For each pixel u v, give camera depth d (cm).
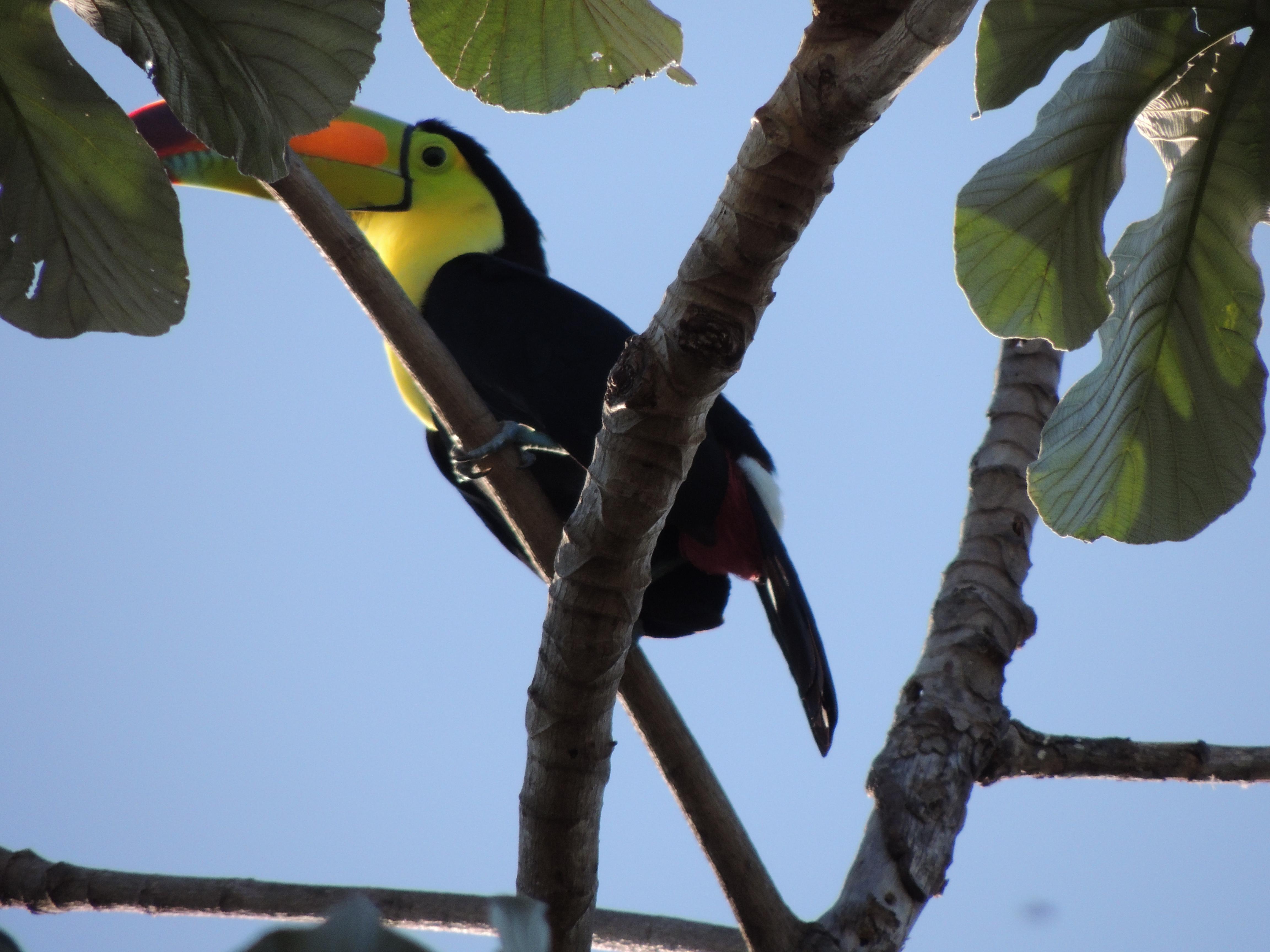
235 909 780
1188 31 643
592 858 648
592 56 736
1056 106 664
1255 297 689
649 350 566
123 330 670
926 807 795
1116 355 712
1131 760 838
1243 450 707
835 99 507
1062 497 730
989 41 642
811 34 521
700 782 712
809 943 734
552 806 635
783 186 527
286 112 603
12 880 791
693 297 553
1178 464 716
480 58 734
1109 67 655
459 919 773
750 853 724
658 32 722
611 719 640
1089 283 683
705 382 561
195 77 597
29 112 609
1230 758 838
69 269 649
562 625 616
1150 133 696
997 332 700
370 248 744
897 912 760
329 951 301
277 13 576
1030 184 670
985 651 853
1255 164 676
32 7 586
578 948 651
